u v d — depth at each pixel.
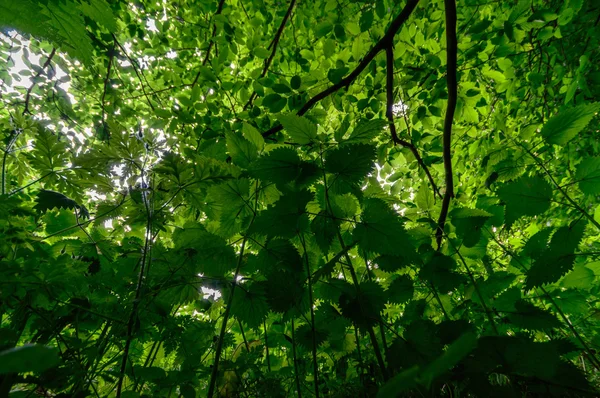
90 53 0.55
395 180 3.26
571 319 1.08
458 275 0.88
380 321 0.65
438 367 0.27
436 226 1.06
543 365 0.49
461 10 3.21
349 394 0.86
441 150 3.00
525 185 0.78
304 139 0.80
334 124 3.74
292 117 0.78
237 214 0.93
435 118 3.41
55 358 0.25
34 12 0.46
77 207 0.88
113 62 3.96
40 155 0.87
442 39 2.46
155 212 0.84
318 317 0.84
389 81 2.36
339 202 0.90
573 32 2.76
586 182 0.74
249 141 0.88
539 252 0.81
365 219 0.74
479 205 1.08
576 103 2.68
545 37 2.34
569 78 2.68
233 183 0.88
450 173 1.94
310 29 3.80
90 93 4.50
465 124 3.71
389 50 2.28
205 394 0.95
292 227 0.78
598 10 2.58
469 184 4.01
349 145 0.73
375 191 1.06
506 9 2.97
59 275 0.65
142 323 0.82
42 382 0.52
